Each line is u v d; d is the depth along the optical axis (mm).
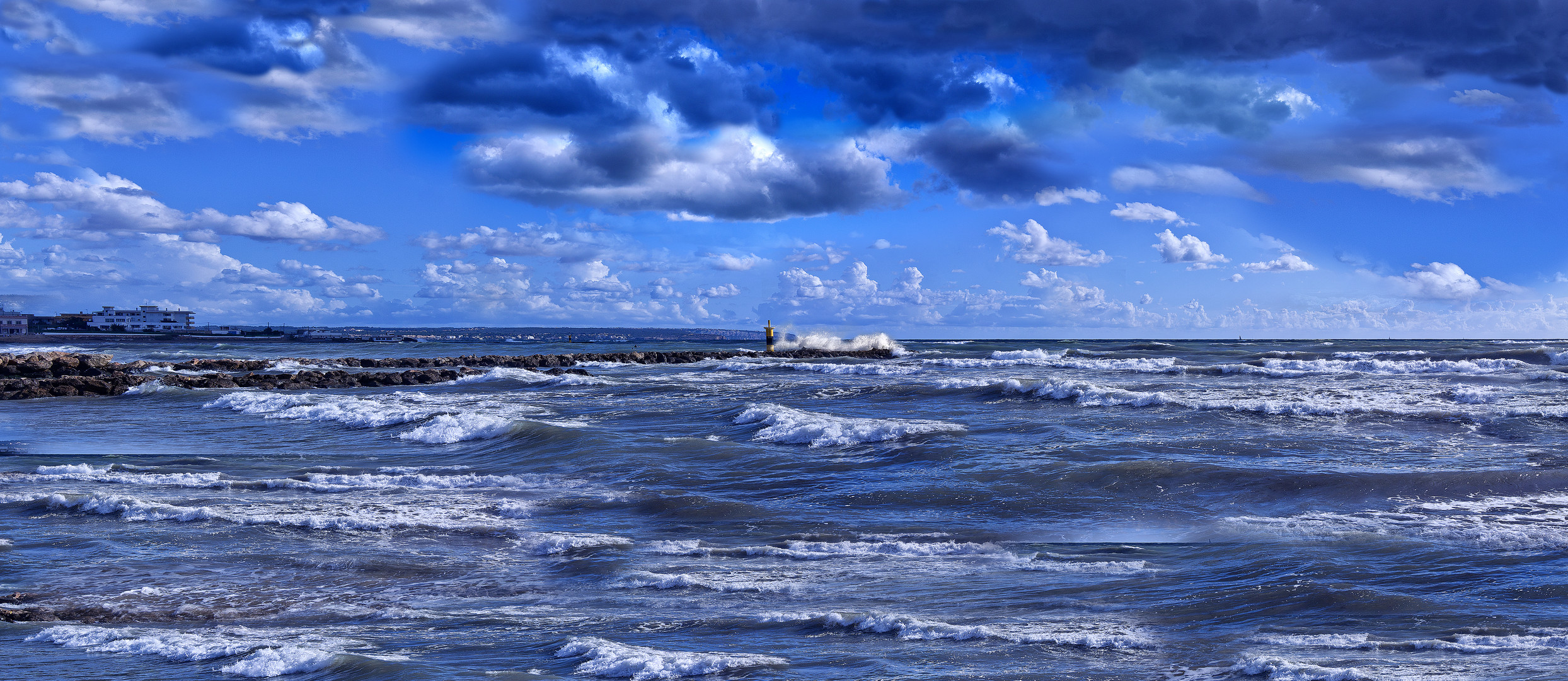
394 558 13266
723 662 8719
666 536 14445
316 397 34344
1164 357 51219
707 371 50062
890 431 22781
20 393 37938
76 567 12805
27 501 16766
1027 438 22469
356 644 9562
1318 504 15547
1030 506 16000
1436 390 31375
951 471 18797
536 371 47281
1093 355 54562
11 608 11109
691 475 19219
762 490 17859
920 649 9117
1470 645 8703
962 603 10766
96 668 8898
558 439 23000
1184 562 12328
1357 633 9242
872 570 12406
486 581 12203
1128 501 16188
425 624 10375
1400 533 13445
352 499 17188
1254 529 14047
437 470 19844
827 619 10102
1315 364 41438
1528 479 16406
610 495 17266
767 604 10906
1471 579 11031
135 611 11031
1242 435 22531
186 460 21484
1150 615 10141
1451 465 18484
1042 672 8398
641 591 11633
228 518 15414
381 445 24250
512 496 17453
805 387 37281
